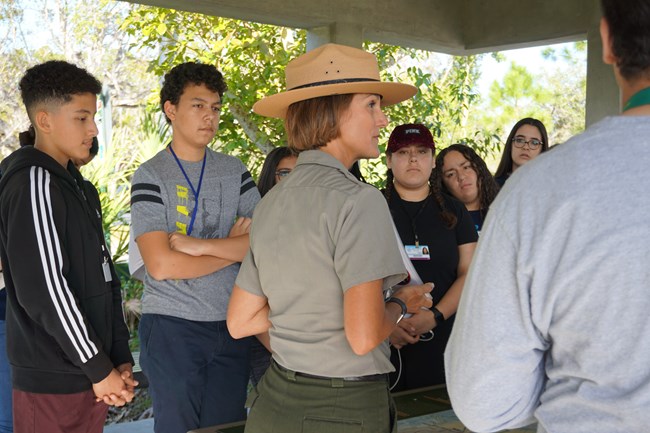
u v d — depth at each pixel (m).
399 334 2.79
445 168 3.58
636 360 0.97
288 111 1.82
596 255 0.99
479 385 1.10
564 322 1.03
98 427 2.47
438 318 2.85
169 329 2.67
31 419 2.30
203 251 2.69
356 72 1.76
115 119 12.22
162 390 2.67
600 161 1.01
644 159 0.99
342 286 1.61
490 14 6.64
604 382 1.01
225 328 2.76
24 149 2.34
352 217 1.61
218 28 6.63
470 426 1.15
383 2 6.12
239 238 2.76
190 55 6.88
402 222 3.01
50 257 2.20
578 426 1.04
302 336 1.67
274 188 1.80
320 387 1.64
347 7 5.85
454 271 3.02
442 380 2.93
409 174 2.98
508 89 14.48
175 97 2.80
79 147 2.41
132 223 2.79
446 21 6.66
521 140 4.23
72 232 2.34
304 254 1.66
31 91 2.36
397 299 1.84
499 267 1.08
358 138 1.76
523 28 6.45
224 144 6.66
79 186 2.51
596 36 6.00
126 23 6.86
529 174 1.08
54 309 2.19
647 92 1.03
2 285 2.84
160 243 2.67
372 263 1.58
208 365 2.73
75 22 11.97
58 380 2.29
